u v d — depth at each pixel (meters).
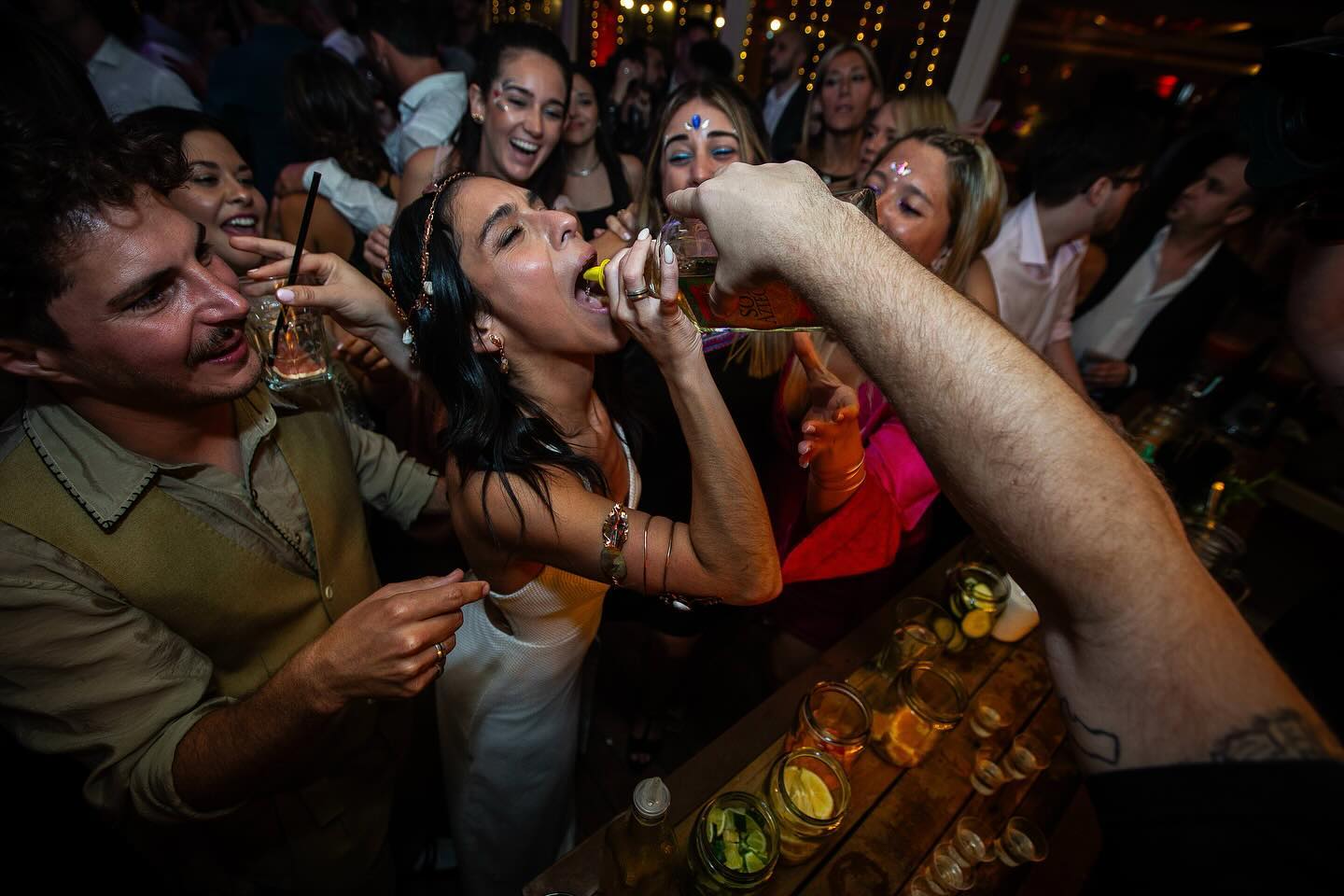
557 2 5.77
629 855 0.83
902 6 4.28
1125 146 1.83
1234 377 2.21
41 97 1.12
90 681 0.86
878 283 0.49
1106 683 0.40
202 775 0.83
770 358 1.56
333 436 1.28
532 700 1.26
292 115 2.27
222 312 0.86
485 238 1.00
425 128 2.64
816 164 3.35
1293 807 0.32
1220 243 2.29
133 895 1.47
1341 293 0.68
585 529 1.00
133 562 0.89
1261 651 0.37
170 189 0.85
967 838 0.97
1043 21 3.98
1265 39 3.55
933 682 1.13
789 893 0.92
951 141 1.56
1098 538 0.40
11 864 1.51
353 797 1.26
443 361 1.08
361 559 1.31
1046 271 2.13
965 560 1.48
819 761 0.96
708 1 5.12
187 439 0.99
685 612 1.72
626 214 1.93
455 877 1.76
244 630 1.06
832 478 1.34
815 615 1.78
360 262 2.36
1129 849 0.37
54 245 0.71
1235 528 1.86
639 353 1.61
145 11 4.44
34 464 0.86
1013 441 0.43
